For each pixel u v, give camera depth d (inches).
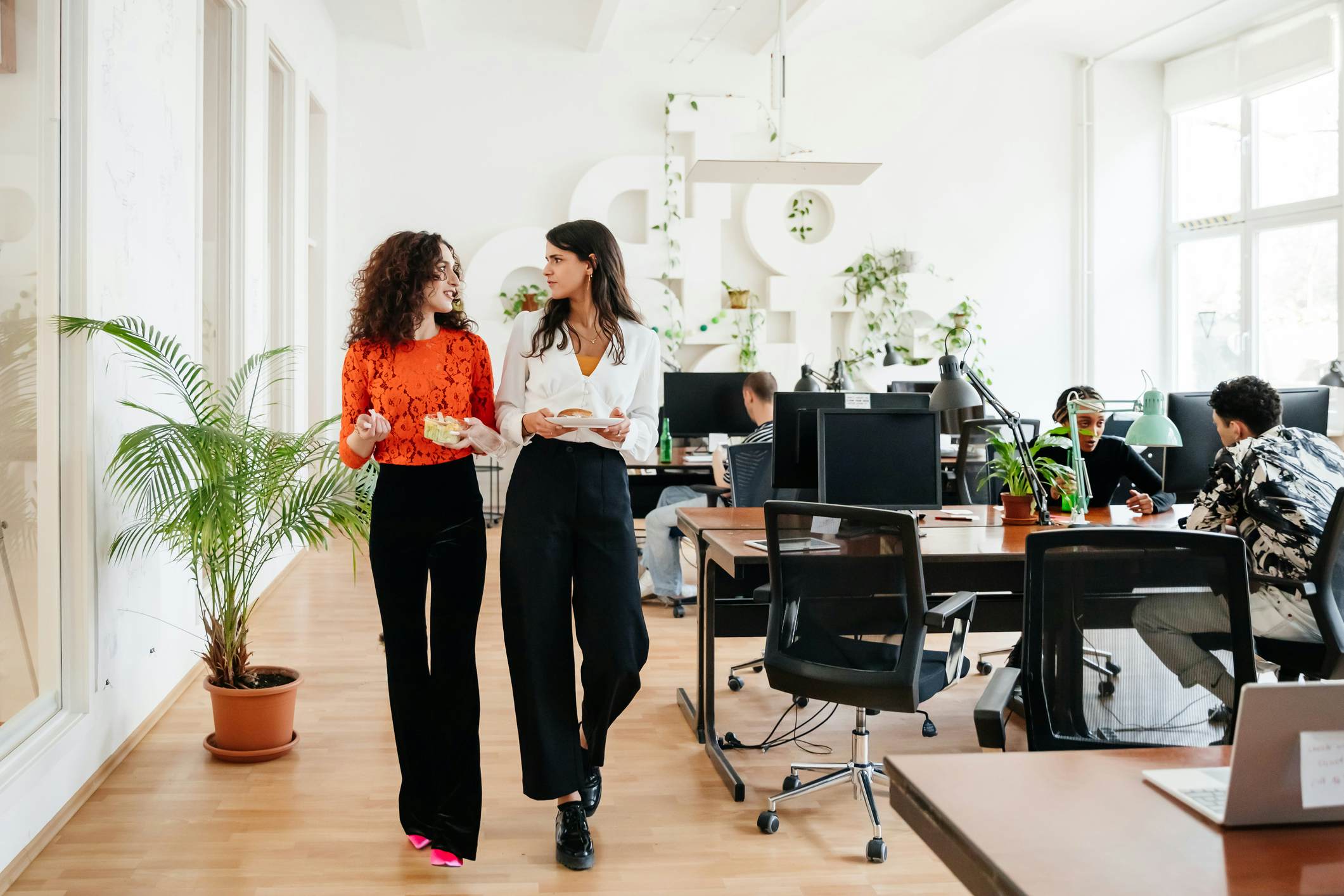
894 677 94.5
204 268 177.6
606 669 92.0
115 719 116.1
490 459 312.7
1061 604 76.0
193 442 108.3
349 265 307.6
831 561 97.8
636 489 238.4
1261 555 109.0
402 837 99.3
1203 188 339.9
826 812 107.3
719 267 323.9
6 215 92.6
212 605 125.3
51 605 103.3
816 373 261.3
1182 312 349.1
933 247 339.9
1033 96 345.1
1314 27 295.4
